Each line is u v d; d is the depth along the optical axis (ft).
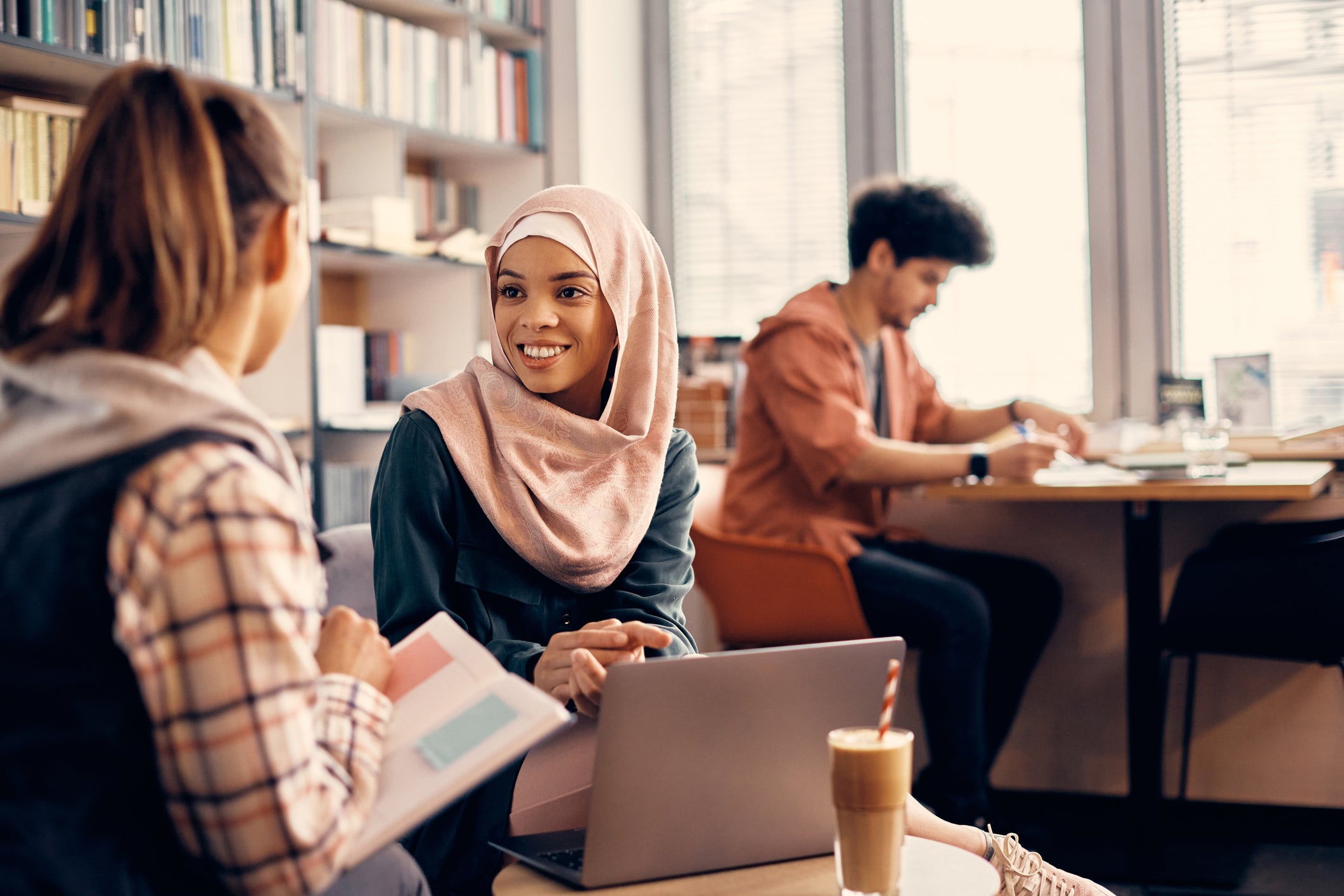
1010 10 12.67
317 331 10.10
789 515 9.55
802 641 9.04
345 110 10.23
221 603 2.54
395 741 3.03
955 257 9.59
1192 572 8.61
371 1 11.05
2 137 7.69
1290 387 11.89
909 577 8.95
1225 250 12.07
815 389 9.29
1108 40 12.30
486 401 5.10
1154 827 8.87
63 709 2.58
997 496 8.68
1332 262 11.76
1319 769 9.45
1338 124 11.71
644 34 13.85
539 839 3.76
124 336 2.73
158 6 8.52
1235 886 8.17
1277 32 11.85
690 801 3.35
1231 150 12.01
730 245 13.66
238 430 2.74
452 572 4.85
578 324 5.05
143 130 2.76
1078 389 12.51
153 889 2.64
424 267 11.50
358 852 2.77
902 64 12.99
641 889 3.31
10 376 2.76
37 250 2.81
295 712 2.63
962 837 4.31
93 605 2.56
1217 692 9.69
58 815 2.57
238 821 2.55
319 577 3.13
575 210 5.10
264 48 9.47
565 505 4.94
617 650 4.08
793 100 13.38
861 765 3.02
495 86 12.10
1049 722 10.19
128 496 2.57
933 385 10.94
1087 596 10.09
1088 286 12.45
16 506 2.64
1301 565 8.25
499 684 3.07
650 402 5.30
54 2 7.83
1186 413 11.16
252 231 2.92
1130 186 12.29
